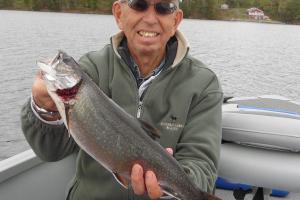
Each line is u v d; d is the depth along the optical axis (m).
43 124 0.78
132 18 0.89
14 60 9.17
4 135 4.33
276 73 8.99
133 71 0.94
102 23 21.47
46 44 12.40
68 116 0.71
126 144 0.74
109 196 0.89
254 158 1.08
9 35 14.49
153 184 0.71
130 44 0.93
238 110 1.13
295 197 1.43
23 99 5.77
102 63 0.95
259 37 19.81
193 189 0.76
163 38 0.91
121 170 0.75
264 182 1.06
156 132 0.77
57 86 0.71
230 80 7.78
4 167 1.04
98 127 0.73
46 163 1.17
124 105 0.92
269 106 1.23
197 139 0.89
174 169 0.75
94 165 0.90
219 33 20.11
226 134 1.11
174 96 0.92
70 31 16.75
